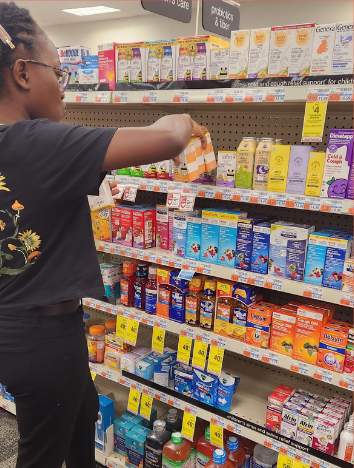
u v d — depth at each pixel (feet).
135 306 7.94
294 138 7.09
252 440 7.07
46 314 3.59
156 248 7.67
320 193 5.52
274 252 6.00
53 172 3.00
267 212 7.55
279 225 5.90
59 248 3.40
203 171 6.21
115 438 8.28
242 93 5.64
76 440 4.91
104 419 7.99
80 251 3.48
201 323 6.98
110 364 8.50
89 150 2.90
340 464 5.74
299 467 6.06
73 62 7.43
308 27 5.13
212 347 6.81
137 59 6.63
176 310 7.22
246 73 5.71
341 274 5.48
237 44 5.69
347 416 6.20
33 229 3.24
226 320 6.67
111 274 8.22
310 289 5.65
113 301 8.25
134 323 7.82
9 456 8.29
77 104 8.77
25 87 3.42
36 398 3.69
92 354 8.66
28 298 3.43
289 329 6.04
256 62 5.60
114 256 9.93
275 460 6.81
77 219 3.45
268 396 6.93
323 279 5.64
